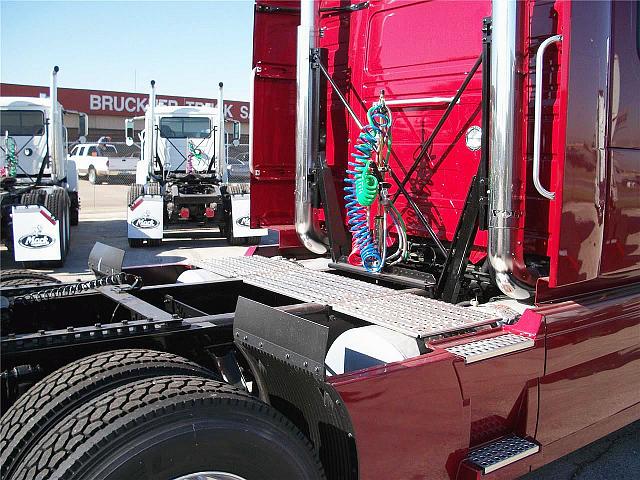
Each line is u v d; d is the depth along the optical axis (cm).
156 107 1448
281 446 204
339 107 435
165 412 186
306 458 212
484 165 311
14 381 223
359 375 220
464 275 354
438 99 363
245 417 199
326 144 445
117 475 177
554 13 301
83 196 2358
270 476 203
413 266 394
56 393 203
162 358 223
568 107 272
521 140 293
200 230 1489
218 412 195
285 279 358
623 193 308
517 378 266
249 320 236
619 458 375
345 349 268
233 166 2147
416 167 373
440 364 238
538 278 304
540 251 315
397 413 227
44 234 924
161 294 345
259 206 448
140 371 211
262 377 261
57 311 320
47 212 924
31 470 180
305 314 285
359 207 380
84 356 233
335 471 236
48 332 229
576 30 272
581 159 280
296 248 469
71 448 179
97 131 4088
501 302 319
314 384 223
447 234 365
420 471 237
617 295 319
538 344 273
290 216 462
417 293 338
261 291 367
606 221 301
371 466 222
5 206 959
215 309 361
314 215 420
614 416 322
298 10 442
